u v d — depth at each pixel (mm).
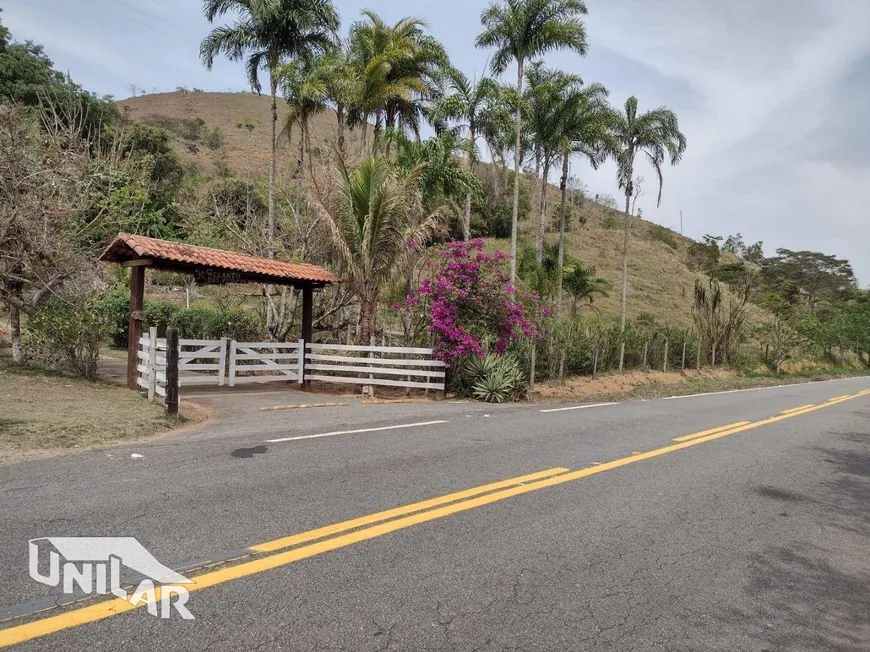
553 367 19641
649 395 18562
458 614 3455
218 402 11836
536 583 3939
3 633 2998
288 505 5207
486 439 8695
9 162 12312
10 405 9391
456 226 34906
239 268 13352
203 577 3740
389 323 20469
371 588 3713
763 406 16031
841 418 14117
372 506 5289
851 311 57219
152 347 10969
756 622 3625
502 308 15641
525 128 26094
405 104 22734
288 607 3416
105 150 21062
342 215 15133
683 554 4637
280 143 28703
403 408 12016
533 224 75688
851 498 6605
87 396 10891
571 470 7012
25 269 12773
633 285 62656
